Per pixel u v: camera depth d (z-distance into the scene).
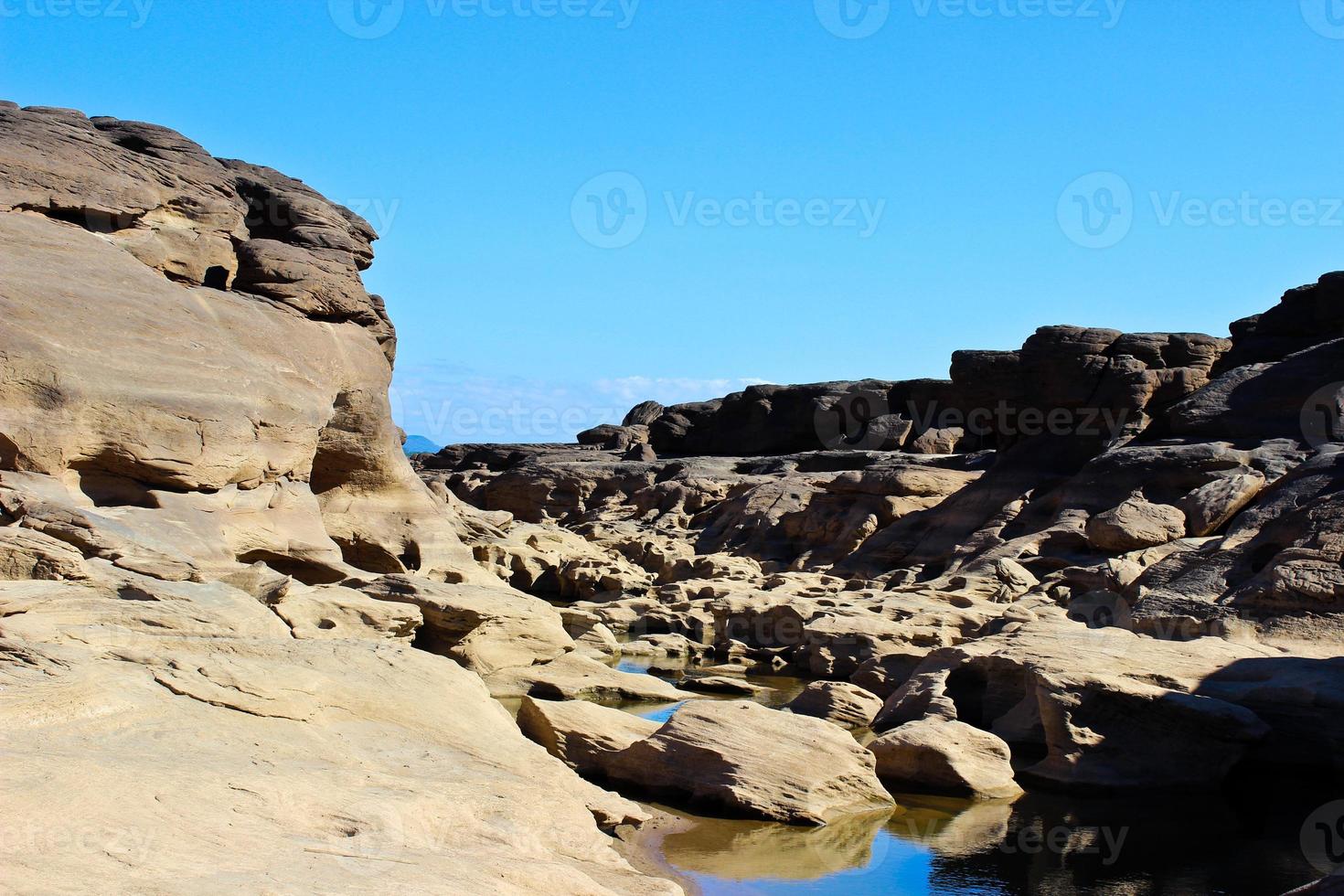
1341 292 35.00
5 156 22.25
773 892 11.75
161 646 12.72
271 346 24.22
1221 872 12.73
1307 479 25.12
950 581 29.47
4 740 9.46
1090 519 29.91
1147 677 17.73
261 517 22.41
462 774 11.49
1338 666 17.20
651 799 14.83
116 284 21.56
